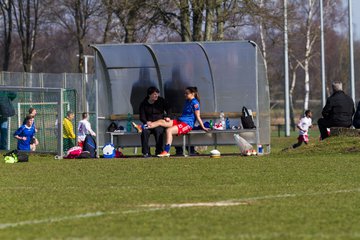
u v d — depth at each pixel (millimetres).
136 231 33062
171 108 82938
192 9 130500
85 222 35562
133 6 131125
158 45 82312
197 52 83125
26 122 85188
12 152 73062
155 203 41406
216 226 34031
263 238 31109
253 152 79375
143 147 79438
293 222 34875
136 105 84312
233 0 131750
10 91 87312
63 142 84688
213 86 83562
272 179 52875
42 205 41281
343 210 38156
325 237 31188
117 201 42406
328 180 51844
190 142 81500
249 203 40781
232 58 82938
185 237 31547
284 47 179000
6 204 41875
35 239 31578
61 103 80688
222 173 57594
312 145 78938
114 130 82562
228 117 83688
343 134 79938
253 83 83438
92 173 59312
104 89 83750
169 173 58312
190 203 41156
